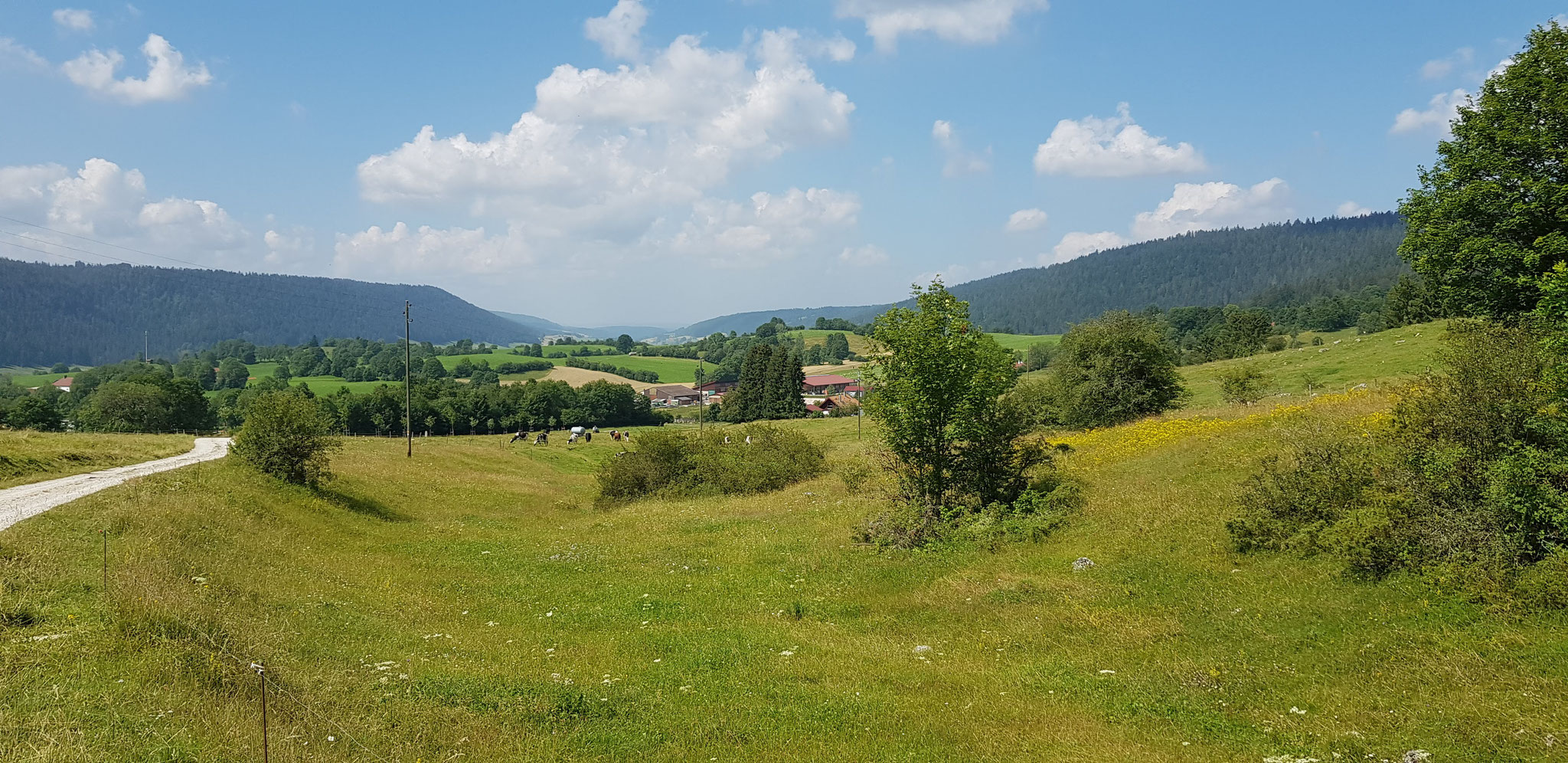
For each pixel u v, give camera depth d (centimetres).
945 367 2198
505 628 1585
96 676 964
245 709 970
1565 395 1220
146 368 14038
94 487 2409
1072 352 4497
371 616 1586
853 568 2036
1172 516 1983
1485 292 2428
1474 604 1220
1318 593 1409
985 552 2034
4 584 1245
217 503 2358
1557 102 2147
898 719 1090
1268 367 6288
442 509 3656
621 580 2028
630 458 3962
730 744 1015
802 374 12312
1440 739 904
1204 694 1115
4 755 759
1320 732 962
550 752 970
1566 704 920
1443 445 1447
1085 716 1093
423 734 991
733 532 2623
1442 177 2517
